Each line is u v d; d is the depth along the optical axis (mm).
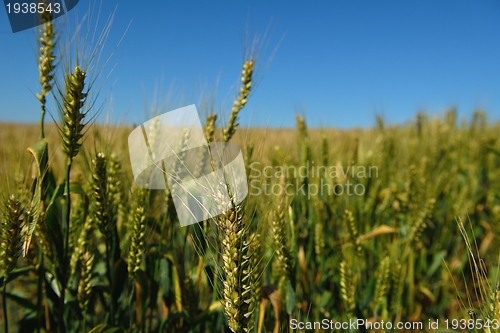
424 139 1080
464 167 1141
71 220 445
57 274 389
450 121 1446
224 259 295
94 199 387
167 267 450
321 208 629
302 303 546
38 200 343
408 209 659
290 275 401
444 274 724
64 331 383
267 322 450
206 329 499
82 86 332
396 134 1189
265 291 416
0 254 338
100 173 375
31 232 335
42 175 351
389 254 605
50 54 368
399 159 1060
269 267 516
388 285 489
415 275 689
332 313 563
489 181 1083
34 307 438
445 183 861
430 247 819
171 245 470
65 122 335
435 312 682
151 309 447
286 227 413
